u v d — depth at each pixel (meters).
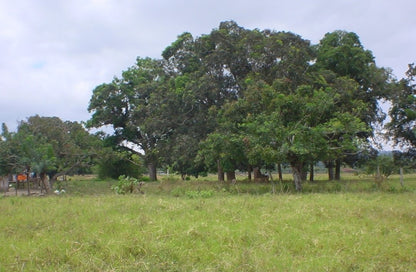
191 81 26.89
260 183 23.44
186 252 6.61
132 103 36.88
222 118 21.53
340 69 28.34
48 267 6.04
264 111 19.34
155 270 5.74
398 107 29.58
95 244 6.99
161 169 47.72
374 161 25.41
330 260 6.24
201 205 11.37
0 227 8.89
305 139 17.44
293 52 24.06
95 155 32.12
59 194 20.22
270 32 27.06
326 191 18.06
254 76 24.03
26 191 27.66
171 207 11.02
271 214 9.92
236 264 5.97
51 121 30.05
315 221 9.09
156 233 7.71
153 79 38.16
